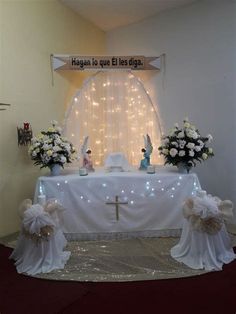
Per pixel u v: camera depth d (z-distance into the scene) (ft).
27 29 11.16
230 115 10.98
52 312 6.22
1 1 10.25
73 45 13.24
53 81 12.32
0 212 10.48
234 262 8.18
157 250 9.02
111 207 9.83
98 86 12.70
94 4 12.51
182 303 6.45
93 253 8.90
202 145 9.94
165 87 13.05
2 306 6.45
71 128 12.25
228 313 6.10
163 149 10.25
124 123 12.80
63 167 11.05
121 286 7.14
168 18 12.72
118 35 14.64
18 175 11.05
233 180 11.09
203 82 11.76
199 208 7.88
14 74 10.75
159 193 9.87
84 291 6.95
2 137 10.42
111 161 10.79
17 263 8.30
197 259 8.05
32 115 11.48
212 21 11.28
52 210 8.32
